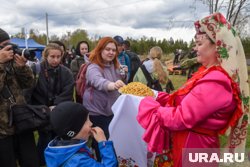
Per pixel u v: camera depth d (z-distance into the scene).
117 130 2.52
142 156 2.53
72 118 2.11
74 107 2.14
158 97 2.55
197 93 1.97
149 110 2.19
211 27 2.06
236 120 2.08
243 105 2.11
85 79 3.96
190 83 2.12
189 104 1.98
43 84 4.31
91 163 2.11
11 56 3.23
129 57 7.00
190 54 8.21
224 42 2.00
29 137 3.61
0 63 3.20
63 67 4.49
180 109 2.01
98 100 3.87
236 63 2.01
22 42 22.00
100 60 3.90
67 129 2.11
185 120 1.98
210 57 2.12
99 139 2.25
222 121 2.05
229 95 1.97
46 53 4.35
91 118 3.90
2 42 3.24
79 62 6.52
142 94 2.50
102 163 2.17
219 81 1.95
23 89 3.90
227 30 2.01
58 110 2.14
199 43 2.16
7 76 3.38
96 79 3.74
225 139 2.60
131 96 2.46
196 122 1.98
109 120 3.92
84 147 2.18
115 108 2.53
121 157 2.53
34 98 4.34
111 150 2.23
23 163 3.58
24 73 3.46
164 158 2.34
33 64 4.31
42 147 4.45
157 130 2.14
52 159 2.11
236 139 2.20
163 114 2.08
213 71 2.02
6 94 3.35
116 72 4.03
